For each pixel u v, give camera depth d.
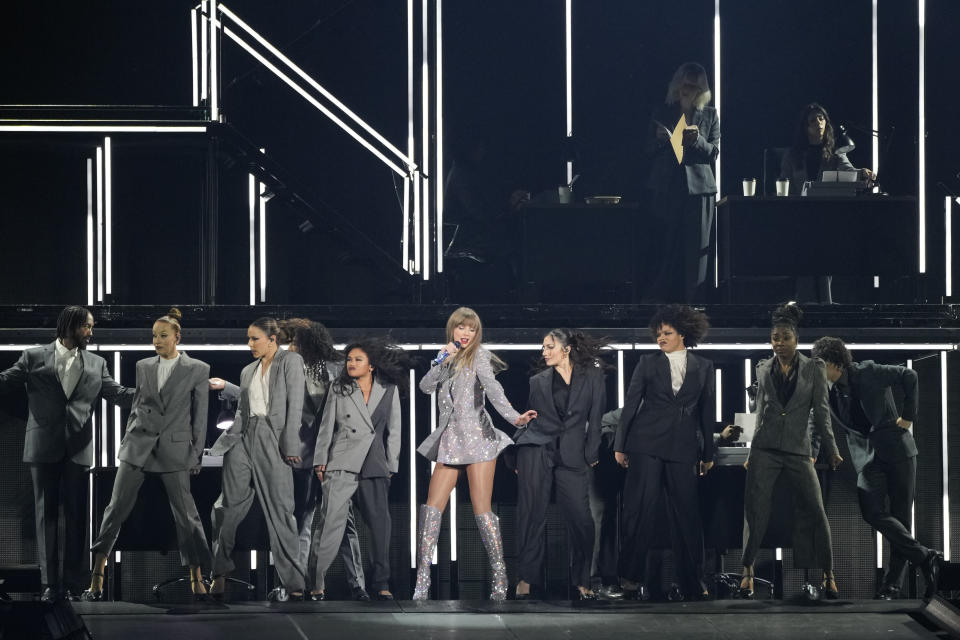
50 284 41.62
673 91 39.19
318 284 43.16
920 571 33.66
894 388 35.28
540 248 37.16
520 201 39.22
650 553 34.03
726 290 37.41
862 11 44.34
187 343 35.69
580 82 44.47
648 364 30.28
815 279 38.25
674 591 31.73
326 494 29.88
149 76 43.16
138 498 31.31
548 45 44.47
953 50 43.91
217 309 36.12
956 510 36.59
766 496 30.12
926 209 43.56
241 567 34.28
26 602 23.42
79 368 31.38
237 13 43.69
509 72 44.38
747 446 32.94
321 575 29.61
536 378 30.56
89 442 31.47
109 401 32.06
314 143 44.03
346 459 29.88
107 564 32.59
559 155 44.28
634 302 37.78
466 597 35.44
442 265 40.72
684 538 30.05
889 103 43.94
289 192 38.09
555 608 28.23
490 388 29.59
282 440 29.59
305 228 39.22
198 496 32.22
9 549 34.47
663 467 30.28
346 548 31.17
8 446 34.66
